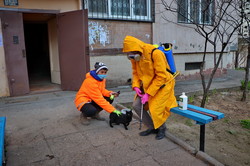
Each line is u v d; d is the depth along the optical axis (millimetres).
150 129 3578
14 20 5738
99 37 6805
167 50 3219
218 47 9570
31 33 12867
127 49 2986
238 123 4715
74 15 6074
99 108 3979
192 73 9039
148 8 7691
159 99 3107
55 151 3049
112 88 7055
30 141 3334
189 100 6035
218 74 9906
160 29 7906
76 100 3852
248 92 7328
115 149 3109
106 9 6930
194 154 2982
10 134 3570
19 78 6000
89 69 6180
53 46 7512
